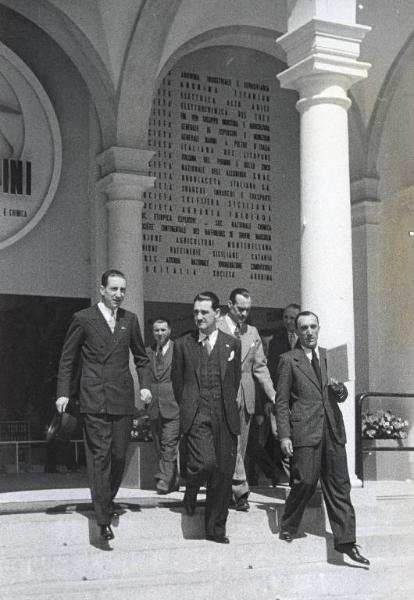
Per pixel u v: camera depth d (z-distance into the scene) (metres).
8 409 14.32
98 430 8.37
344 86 9.95
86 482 12.53
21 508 8.60
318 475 8.60
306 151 9.91
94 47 13.70
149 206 14.92
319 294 9.74
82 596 7.43
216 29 14.76
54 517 8.40
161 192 15.02
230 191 15.55
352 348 9.80
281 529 8.80
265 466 10.79
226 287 15.41
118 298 8.63
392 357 15.39
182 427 8.70
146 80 13.80
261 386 9.80
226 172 15.53
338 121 9.88
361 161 15.41
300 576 8.23
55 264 14.34
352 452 9.77
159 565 8.28
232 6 14.50
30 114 14.14
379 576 8.48
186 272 15.12
